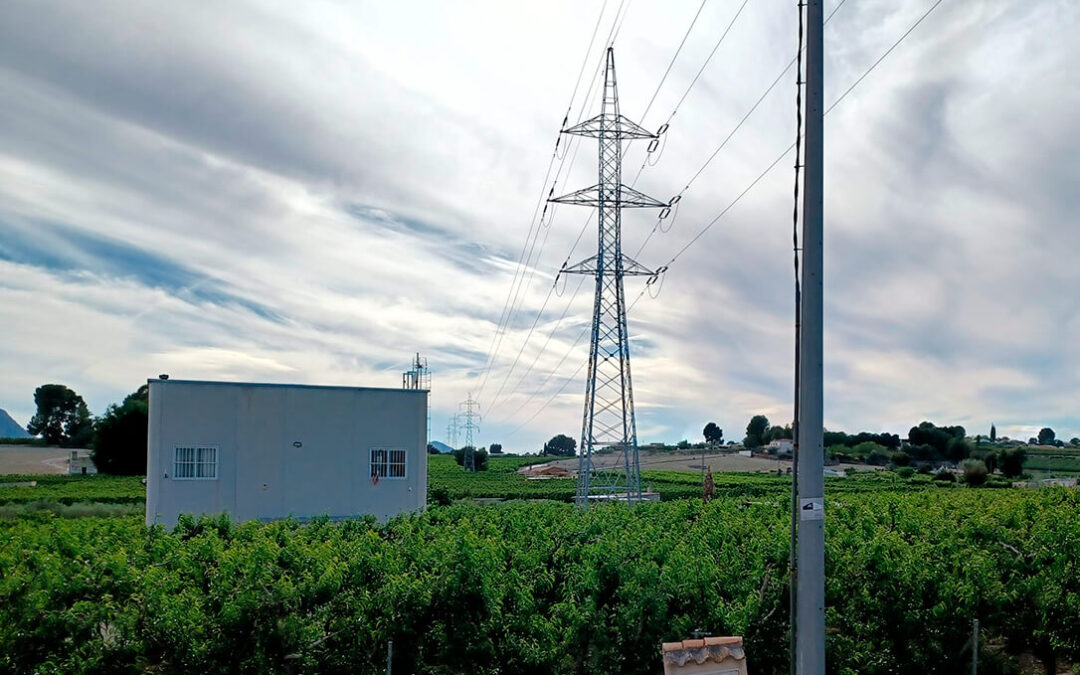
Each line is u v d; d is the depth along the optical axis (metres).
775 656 14.15
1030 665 16.58
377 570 14.00
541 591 15.05
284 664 12.86
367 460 35.34
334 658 12.98
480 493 76.56
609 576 14.48
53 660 12.71
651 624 13.70
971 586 15.09
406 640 13.30
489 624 13.46
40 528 20.97
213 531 17.67
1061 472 78.75
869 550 15.33
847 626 14.79
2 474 91.50
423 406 36.44
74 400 157.00
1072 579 16.36
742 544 17.69
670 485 76.62
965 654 14.84
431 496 58.12
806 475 10.71
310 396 34.72
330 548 15.28
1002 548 17.92
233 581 13.68
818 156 10.99
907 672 14.57
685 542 17.08
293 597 13.12
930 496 30.59
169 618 12.94
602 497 45.62
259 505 33.56
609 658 13.57
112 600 13.79
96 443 91.44
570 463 124.88
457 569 13.63
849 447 111.50
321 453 34.66
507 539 18.05
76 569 14.52
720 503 24.80
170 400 32.81
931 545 17.34
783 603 14.43
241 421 33.69
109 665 12.90
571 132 46.25
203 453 33.06
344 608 13.38
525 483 89.62
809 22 11.13
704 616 14.19
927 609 14.83
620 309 45.59
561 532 18.50
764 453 132.50
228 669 12.66
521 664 13.33
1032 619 15.59
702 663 10.35
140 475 88.75
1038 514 21.86
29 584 13.65
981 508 24.00
